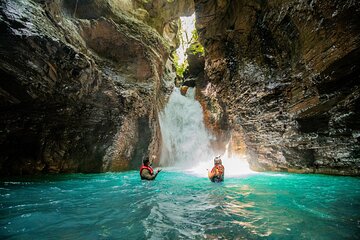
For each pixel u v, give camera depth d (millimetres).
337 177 7625
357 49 4984
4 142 8680
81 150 10773
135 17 16250
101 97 10797
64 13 11258
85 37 12086
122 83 12609
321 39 5680
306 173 8852
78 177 9320
